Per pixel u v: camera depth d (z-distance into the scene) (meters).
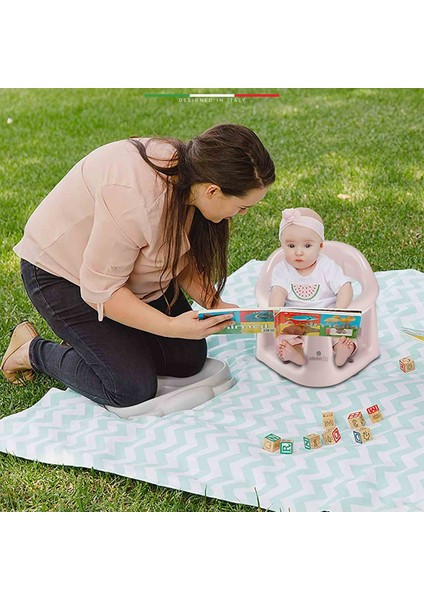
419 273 3.78
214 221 2.56
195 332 2.67
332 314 2.68
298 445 2.73
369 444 2.70
